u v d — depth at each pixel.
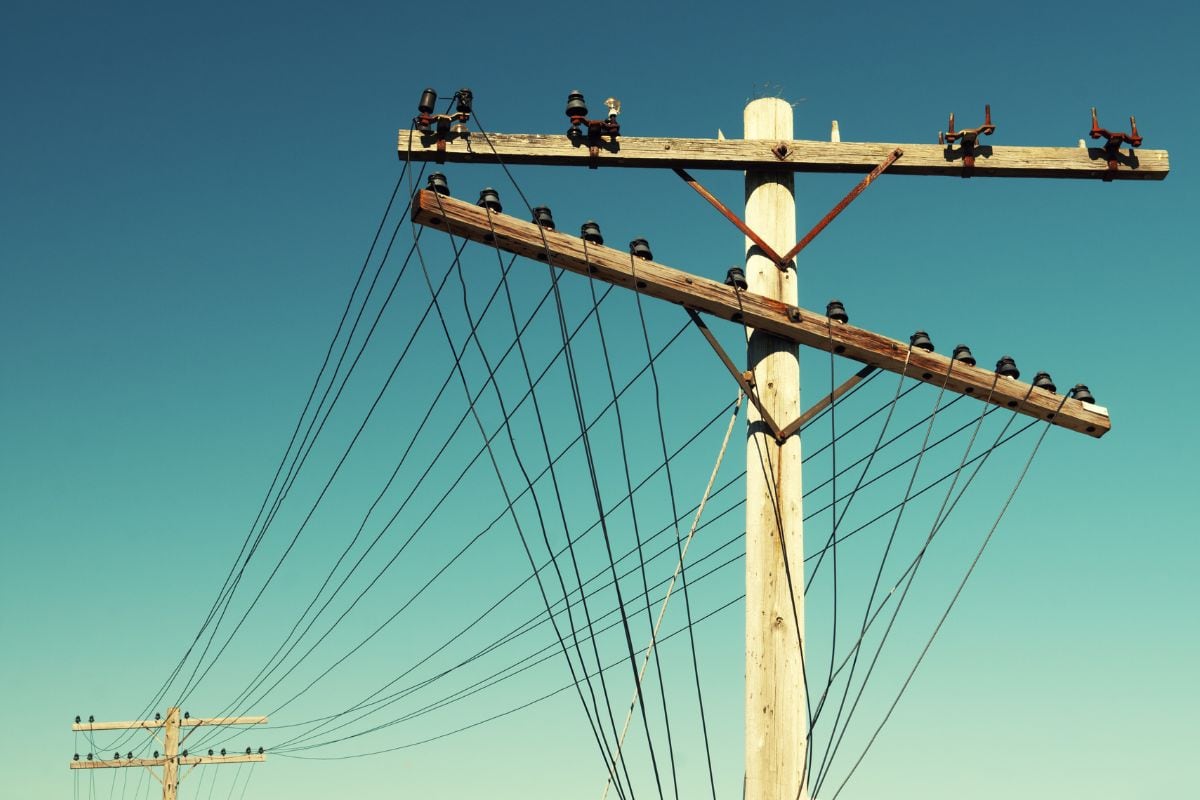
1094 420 9.93
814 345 9.33
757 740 8.38
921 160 9.78
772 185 9.60
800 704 8.48
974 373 9.62
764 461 8.95
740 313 9.02
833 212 9.59
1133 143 9.98
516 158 9.17
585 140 9.33
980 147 9.88
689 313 9.05
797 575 8.77
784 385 9.16
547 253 8.71
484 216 8.61
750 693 8.50
